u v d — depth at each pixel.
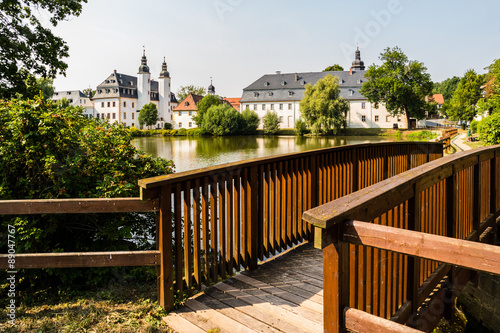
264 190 3.72
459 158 3.14
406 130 63.62
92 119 4.84
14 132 3.71
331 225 1.56
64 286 3.48
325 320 1.75
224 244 3.30
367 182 5.76
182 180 2.83
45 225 3.63
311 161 4.31
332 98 68.94
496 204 4.64
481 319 4.38
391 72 61.53
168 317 2.76
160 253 2.79
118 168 4.31
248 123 77.69
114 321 2.75
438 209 2.98
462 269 3.59
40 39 13.27
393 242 1.55
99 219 3.87
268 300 2.95
